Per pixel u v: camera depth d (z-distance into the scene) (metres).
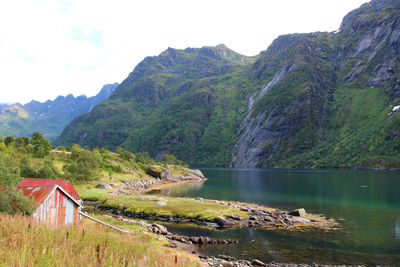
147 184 125.31
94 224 33.66
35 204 26.72
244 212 57.38
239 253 33.59
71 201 31.77
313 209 63.00
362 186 106.38
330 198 79.44
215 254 33.00
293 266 29.67
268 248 35.56
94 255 14.62
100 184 93.25
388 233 42.72
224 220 48.47
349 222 50.09
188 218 52.19
